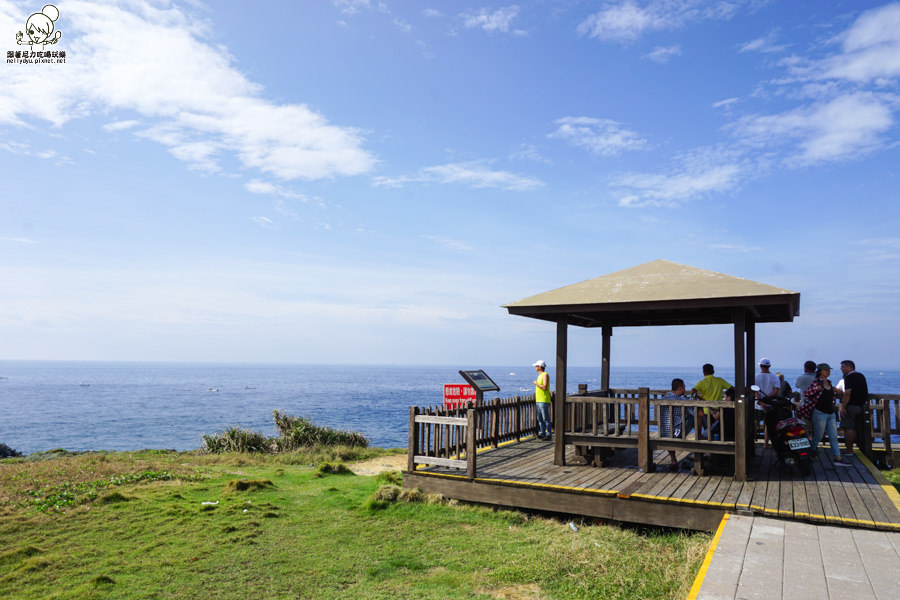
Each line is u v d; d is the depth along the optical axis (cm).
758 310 1055
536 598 560
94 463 1313
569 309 973
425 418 973
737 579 471
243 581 608
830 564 508
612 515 781
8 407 7475
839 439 1299
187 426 4931
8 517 827
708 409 900
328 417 5634
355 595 569
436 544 734
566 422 1024
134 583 601
